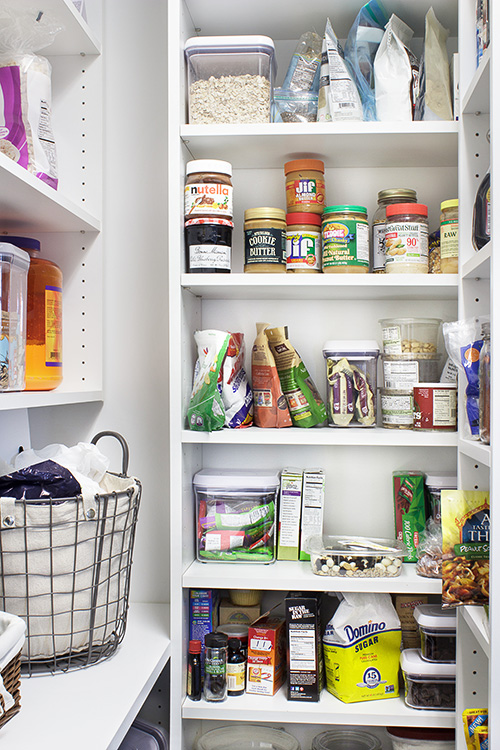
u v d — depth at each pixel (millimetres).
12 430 1508
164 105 1703
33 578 1183
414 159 1598
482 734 1175
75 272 1692
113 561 1283
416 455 1665
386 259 1465
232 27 1612
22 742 978
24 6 1402
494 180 1057
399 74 1462
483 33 1291
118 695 1140
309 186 1485
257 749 1584
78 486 1228
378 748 1574
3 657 942
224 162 1459
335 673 1479
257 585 1423
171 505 1438
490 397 1118
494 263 1057
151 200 1706
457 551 1294
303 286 1439
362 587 1409
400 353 1513
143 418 1707
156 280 1705
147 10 1709
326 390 1592
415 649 1510
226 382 1505
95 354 1691
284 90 1521
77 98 1687
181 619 1430
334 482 1679
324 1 1494
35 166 1273
